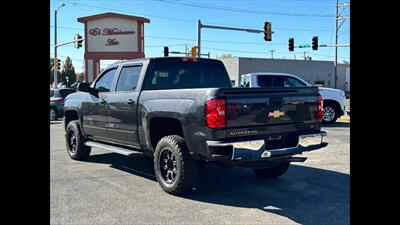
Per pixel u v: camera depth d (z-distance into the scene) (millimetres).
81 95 8391
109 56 41125
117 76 7492
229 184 6594
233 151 5242
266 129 5660
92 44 41281
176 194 5871
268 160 5617
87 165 8164
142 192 6102
